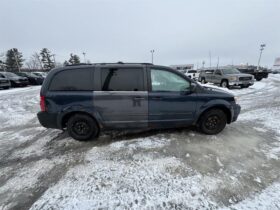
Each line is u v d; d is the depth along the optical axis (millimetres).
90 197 2398
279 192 2449
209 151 3492
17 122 5926
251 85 14359
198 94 3990
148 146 3707
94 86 3768
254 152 3471
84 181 2711
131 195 2420
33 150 3773
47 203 2320
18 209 2246
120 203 2297
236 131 4488
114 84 3783
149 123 3953
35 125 5535
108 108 3807
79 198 2385
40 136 4555
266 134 4320
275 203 2264
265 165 3061
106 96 3756
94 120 3947
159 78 3873
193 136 4152
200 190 2490
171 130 4508
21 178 2848
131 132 4445
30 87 19453
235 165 3051
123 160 3229
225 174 2816
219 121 4195
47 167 3113
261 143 3840
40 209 2232
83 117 3908
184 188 2529
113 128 3967
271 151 3512
